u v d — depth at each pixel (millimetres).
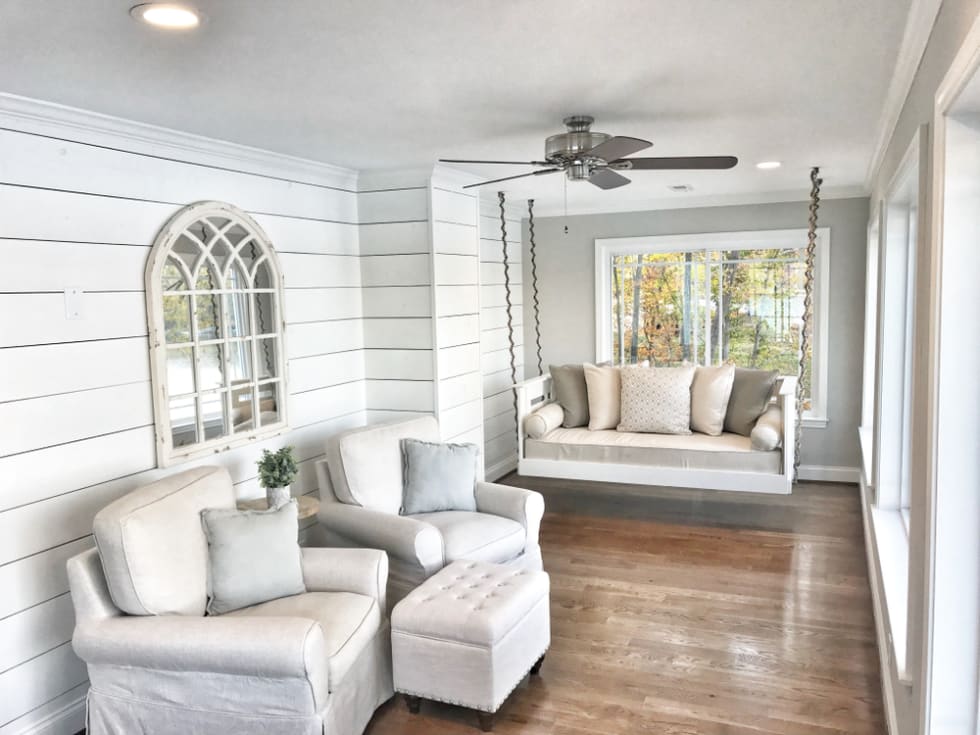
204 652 2428
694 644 3416
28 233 2775
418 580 3352
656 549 4648
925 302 1897
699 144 3857
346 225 4648
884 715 2826
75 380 2947
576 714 2900
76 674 2961
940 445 1655
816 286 5965
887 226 3486
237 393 3785
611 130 3459
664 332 6566
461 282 4926
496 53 2312
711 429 5043
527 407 5152
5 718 2713
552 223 6770
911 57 2227
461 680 2787
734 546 4660
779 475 4461
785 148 4004
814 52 2361
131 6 1855
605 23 2080
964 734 1697
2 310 2686
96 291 3033
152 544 2613
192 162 3512
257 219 3930
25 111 2699
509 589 2994
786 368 6172
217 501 3039
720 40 2234
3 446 2693
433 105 2939
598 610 3793
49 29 2004
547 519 5312
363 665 2805
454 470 3928
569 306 6789
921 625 1871
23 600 2766
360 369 4816
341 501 3758
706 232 6227
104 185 3068
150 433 3279
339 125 3273
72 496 2939
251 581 2850
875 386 4043
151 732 2586
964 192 1584
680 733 2760
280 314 4047
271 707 2463
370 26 2055
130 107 2848
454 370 4859
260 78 2520
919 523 1945
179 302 3424
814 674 3131
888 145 3494
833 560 4383
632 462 4758
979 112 1539
